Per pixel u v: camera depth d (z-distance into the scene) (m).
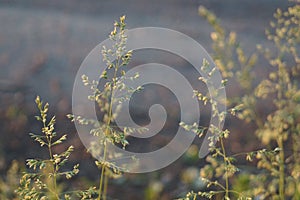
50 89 9.36
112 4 15.52
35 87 9.48
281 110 3.12
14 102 8.64
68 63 11.05
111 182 5.97
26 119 7.84
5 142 7.16
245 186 3.76
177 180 6.13
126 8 15.18
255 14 13.98
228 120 7.47
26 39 12.77
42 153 6.88
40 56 11.47
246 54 10.49
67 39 12.80
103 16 14.74
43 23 14.00
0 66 10.98
